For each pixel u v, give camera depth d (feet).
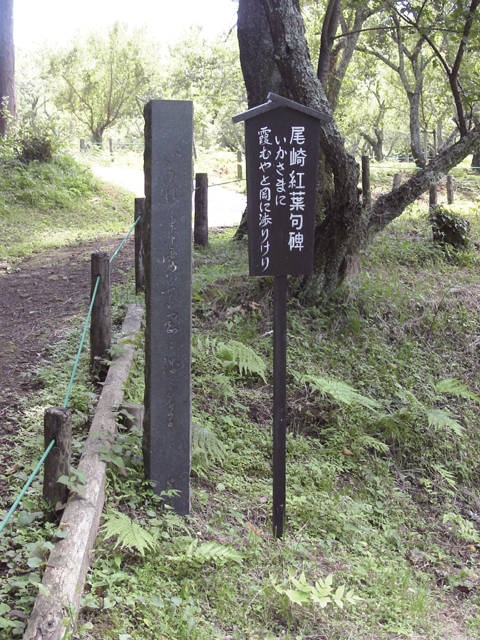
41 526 12.46
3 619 9.82
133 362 19.58
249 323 23.89
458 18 25.46
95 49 111.86
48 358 21.15
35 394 18.37
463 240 34.81
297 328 23.97
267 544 14.55
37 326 24.34
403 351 24.50
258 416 20.13
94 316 19.27
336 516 16.47
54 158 56.24
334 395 20.02
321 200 27.66
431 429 21.42
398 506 18.57
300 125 14.15
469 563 17.16
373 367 23.34
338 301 25.39
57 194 50.44
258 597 12.59
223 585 12.51
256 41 25.54
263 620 12.17
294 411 20.76
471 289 29.32
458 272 32.07
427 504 19.30
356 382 22.67
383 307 26.11
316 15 49.14
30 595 10.72
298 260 14.51
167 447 14.33
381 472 19.62
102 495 13.29
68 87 114.01
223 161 84.23
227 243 33.86
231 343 21.42
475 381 24.43
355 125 114.93
